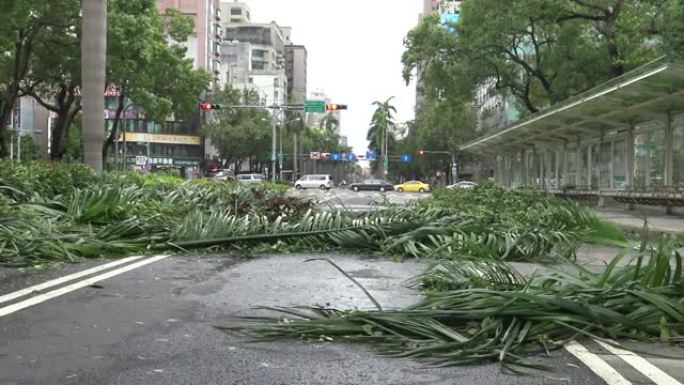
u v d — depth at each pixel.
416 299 6.91
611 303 5.61
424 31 30.56
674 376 4.46
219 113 80.19
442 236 10.34
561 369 4.62
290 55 183.75
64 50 30.75
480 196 18.14
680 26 20.23
